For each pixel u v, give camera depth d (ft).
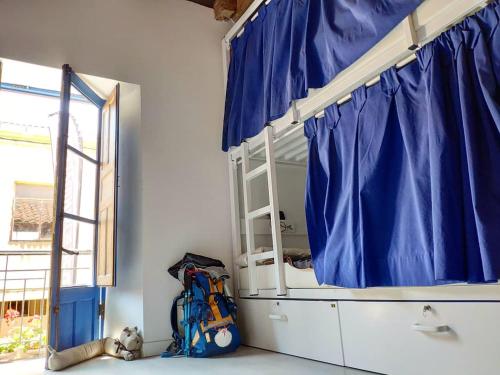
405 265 5.02
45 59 8.67
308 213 6.84
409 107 5.23
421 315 4.99
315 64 6.72
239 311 9.00
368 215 5.45
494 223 3.95
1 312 11.46
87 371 6.97
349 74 6.16
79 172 9.75
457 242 4.23
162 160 9.49
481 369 4.33
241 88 9.52
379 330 5.53
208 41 11.07
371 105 5.85
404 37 5.18
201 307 7.84
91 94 9.80
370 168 5.57
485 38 4.43
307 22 6.87
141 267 8.64
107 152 9.60
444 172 4.38
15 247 16.48
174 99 10.08
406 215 5.13
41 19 8.80
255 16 9.34
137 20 10.09
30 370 7.32
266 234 10.18
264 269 8.20
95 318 9.65
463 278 4.17
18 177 16.76
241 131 9.07
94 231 9.62
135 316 8.61
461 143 4.47
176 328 8.50
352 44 5.91
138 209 9.11
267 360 6.92
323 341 6.50
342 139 6.41
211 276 8.42
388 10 5.37
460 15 4.60
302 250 9.04
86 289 9.35
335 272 6.01
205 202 9.80
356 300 5.95
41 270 12.62
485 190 4.07
